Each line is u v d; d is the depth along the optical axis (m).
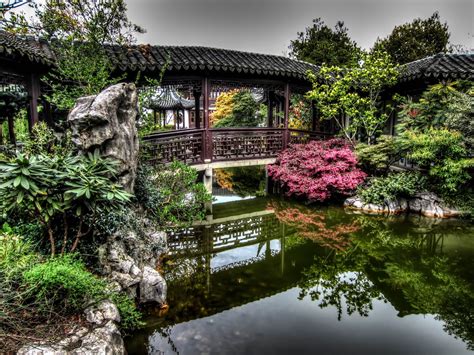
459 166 6.84
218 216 8.12
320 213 8.07
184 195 6.76
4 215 3.22
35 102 6.49
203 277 5.01
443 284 4.78
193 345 3.30
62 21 5.70
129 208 4.63
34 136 5.30
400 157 8.44
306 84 10.38
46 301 2.67
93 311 2.88
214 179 13.79
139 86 8.00
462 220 7.30
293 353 3.19
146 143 6.82
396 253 5.87
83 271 3.13
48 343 2.42
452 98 7.34
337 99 10.03
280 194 10.04
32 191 2.81
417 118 8.05
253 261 5.65
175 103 16.56
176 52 8.43
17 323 2.54
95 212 3.30
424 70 8.55
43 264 2.87
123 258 3.81
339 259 5.71
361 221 7.41
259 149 9.73
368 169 9.20
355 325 3.74
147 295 3.83
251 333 3.53
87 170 3.24
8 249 2.99
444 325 3.77
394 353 3.23
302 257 5.80
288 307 4.14
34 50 5.82
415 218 7.50
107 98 3.95
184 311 3.98
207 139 8.74
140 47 7.79
